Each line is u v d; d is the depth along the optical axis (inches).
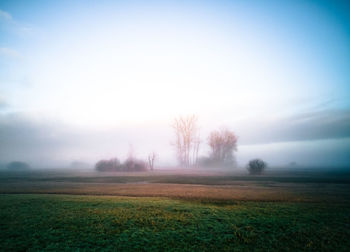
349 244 271.4
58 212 400.5
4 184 848.9
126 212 401.7
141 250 255.0
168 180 1013.8
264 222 348.8
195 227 327.9
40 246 262.5
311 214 390.9
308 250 256.8
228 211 411.2
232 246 266.7
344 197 549.0
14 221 349.7
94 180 1021.8
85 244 269.1
